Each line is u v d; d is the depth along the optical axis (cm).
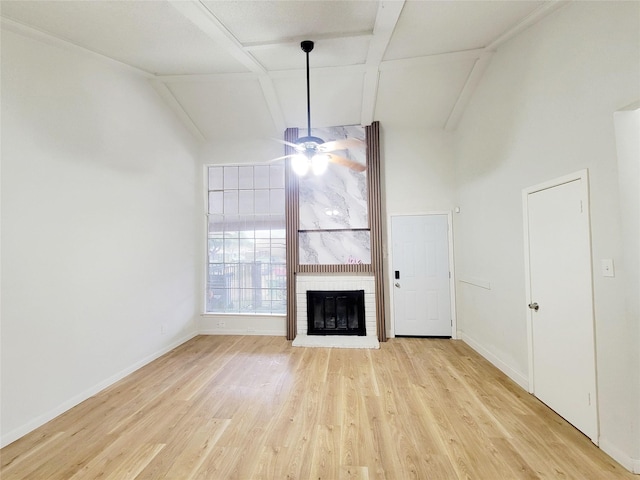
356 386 296
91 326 288
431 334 453
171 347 410
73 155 274
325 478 179
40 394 238
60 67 265
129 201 341
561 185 234
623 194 186
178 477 180
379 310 441
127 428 231
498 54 319
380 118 447
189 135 466
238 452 202
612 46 189
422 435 218
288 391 287
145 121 370
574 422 225
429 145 463
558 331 241
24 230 232
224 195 498
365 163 457
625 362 185
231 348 412
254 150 488
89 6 231
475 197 385
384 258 463
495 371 328
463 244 431
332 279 458
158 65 339
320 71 362
